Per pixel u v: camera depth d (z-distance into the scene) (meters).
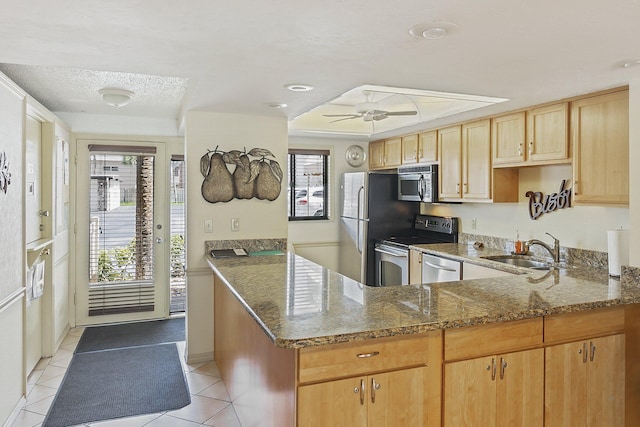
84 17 1.69
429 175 4.75
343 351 1.74
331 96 3.09
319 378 1.71
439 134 4.64
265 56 2.17
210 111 3.69
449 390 1.93
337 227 5.91
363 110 4.19
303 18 1.70
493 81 2.66
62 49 2.07
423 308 2.06
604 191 2.92
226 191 3.80
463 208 4.89
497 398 2.03
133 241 4.91
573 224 3.59
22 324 2.95
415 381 1.87
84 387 3.28
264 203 3.93
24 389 2.99
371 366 1.79
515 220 4.18
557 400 2.17
